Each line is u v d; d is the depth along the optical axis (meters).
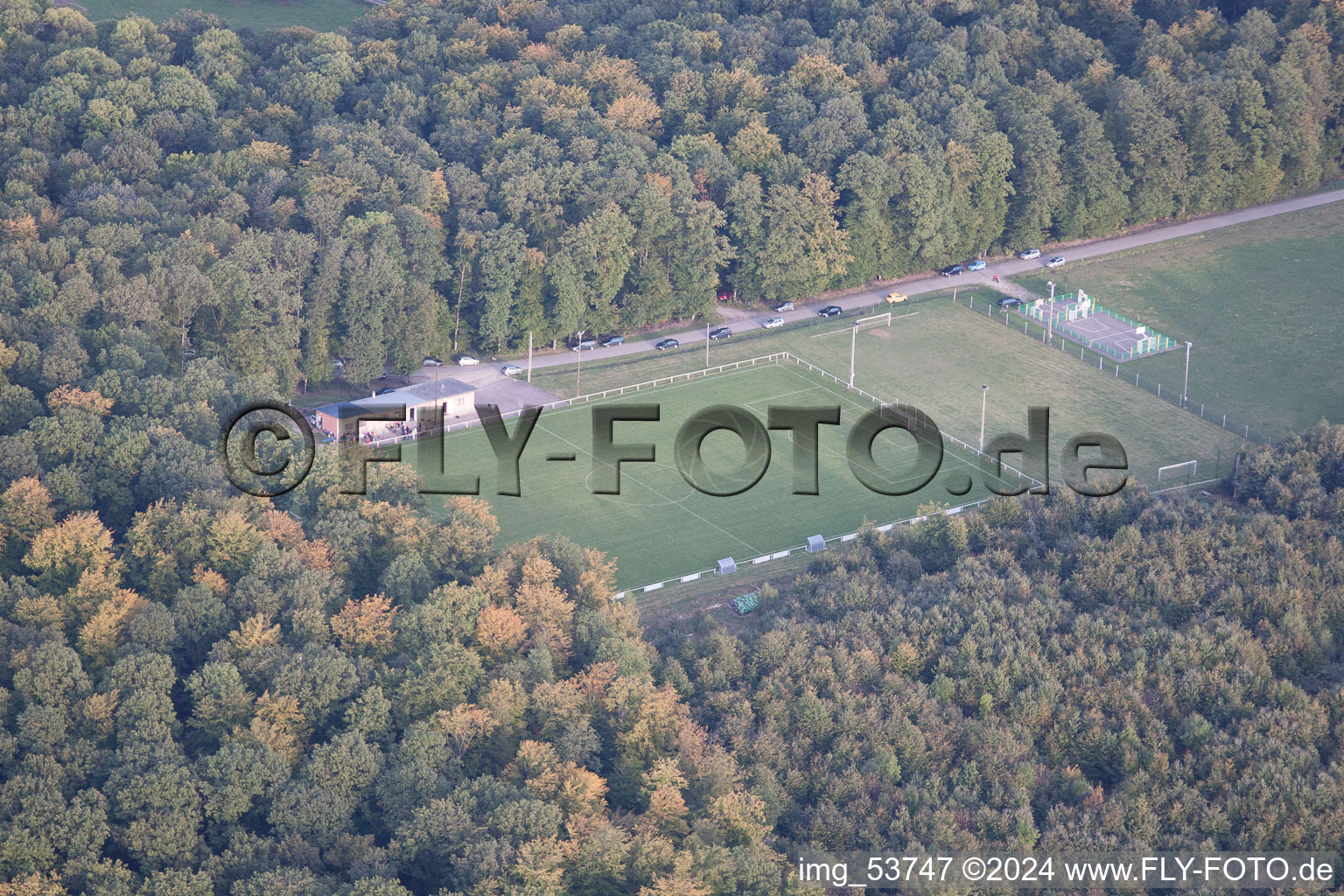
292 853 151.88
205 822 158.38
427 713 171.38
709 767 164.38
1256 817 164.38
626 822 160.25
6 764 158.50
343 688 172.25
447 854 153.50
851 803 163.25
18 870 147.12
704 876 152.75
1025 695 177.88
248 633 176.25
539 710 171.62
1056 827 161.25
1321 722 176.50
